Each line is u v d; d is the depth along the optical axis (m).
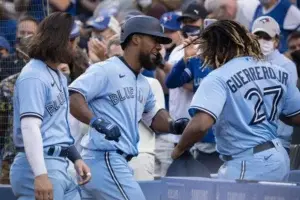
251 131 17.67
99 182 18.23
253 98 17.61
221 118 17.75
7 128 23.64
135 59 18.61
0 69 24.92
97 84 18.28
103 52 27.09
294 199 15.59
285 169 17.91
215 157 24.92
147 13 32.69
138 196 18.34
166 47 28.50
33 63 16.64
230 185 16.31
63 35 16.70
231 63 17.73
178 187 17.25
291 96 18.30
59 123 16.75
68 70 23.08
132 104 18.59
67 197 16.95
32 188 16.58
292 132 24.78
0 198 20.38
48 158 16.59
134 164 22.94
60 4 33.78
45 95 16.45
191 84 25.23
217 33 17.97
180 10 32.16
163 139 26.42
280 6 29.70
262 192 15.95
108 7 32.62
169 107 26.11
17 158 16.72
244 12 30.69
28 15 27.09
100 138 18.23
